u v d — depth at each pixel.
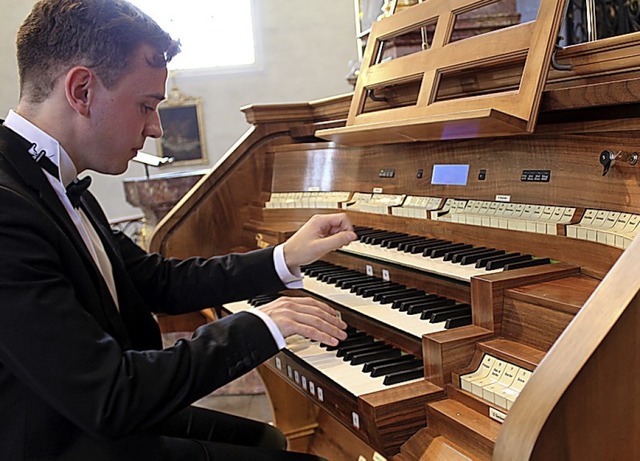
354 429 1.13
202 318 2.50
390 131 1.48
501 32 1.31
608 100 1.07
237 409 3.01
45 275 0.91
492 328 1.08
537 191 1.27
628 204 1.07
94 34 1.00
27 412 0.94
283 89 7.49
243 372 1.06
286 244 1.48
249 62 7.46
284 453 1.24
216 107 7.40
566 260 1.16
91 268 1.06
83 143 1.08
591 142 1.14
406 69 1.58
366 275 1.62
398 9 2.12
